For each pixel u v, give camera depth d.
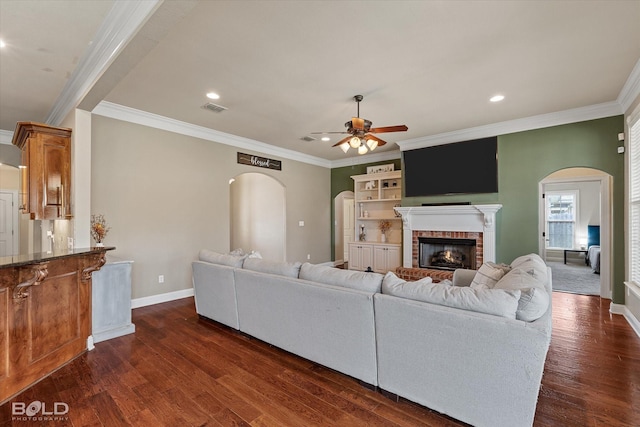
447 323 1.80
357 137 3.49
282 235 6.77
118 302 3.23
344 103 3.91
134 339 3.12
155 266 4.42
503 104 4.03
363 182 7.39
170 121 4.53
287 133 5.30
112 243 3.98
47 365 2.42
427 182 5.73
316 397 2.12
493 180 5.02
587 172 6.72
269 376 2.40
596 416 1.88
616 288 3.92
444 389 1.84
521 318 1.72
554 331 3.29
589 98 3.85
